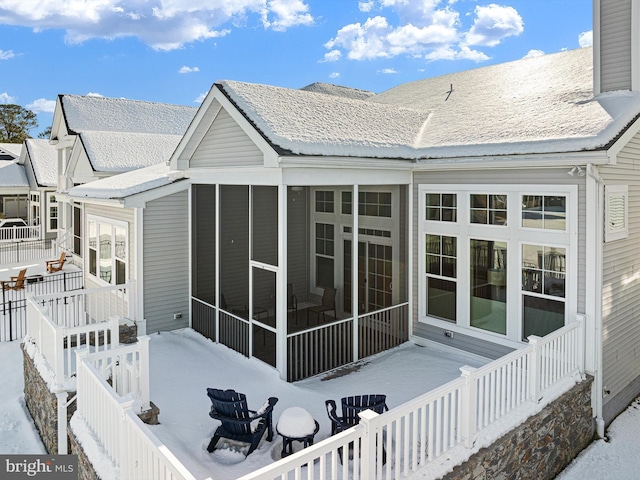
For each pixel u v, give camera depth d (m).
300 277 10.53
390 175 10.16
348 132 9.88
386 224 10.59
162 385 8.48
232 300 10.70
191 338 11.25
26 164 34.12
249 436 6.25
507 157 8.43
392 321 10.69
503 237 9.09
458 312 9.99
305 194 10.59
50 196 30.53
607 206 8.00
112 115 24.39
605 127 7.75
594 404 8.16
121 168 18.58
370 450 4.76
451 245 10.07
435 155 9.80
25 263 24.34
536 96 10.93
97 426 6.05
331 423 6.85
